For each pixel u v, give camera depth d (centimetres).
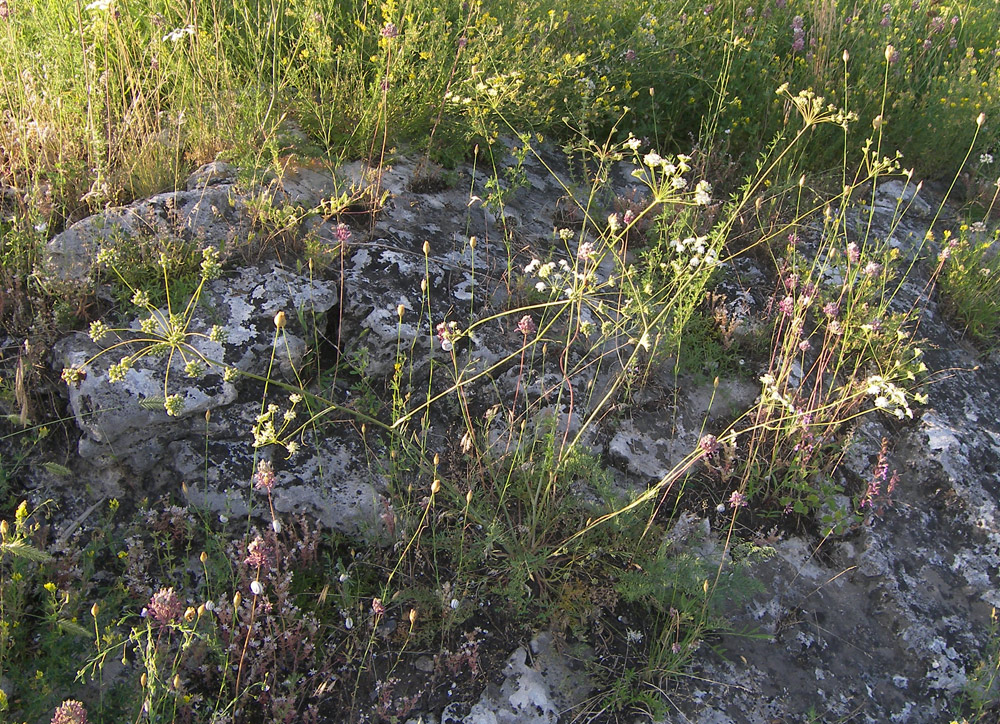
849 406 358
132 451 304
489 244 405
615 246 428
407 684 272
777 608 308
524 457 331
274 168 386
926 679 298
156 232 344
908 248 474
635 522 316
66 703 215
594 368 358
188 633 242
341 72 459
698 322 380
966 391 395
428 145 435
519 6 503
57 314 310
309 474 312
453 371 341
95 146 354
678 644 285
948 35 628
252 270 344
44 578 275
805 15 602
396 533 305
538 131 494
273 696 259
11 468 299
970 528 337
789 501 338
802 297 363
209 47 427
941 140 530
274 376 322
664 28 537
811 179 501
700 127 516
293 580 291
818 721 280
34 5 414
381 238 383
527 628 289
